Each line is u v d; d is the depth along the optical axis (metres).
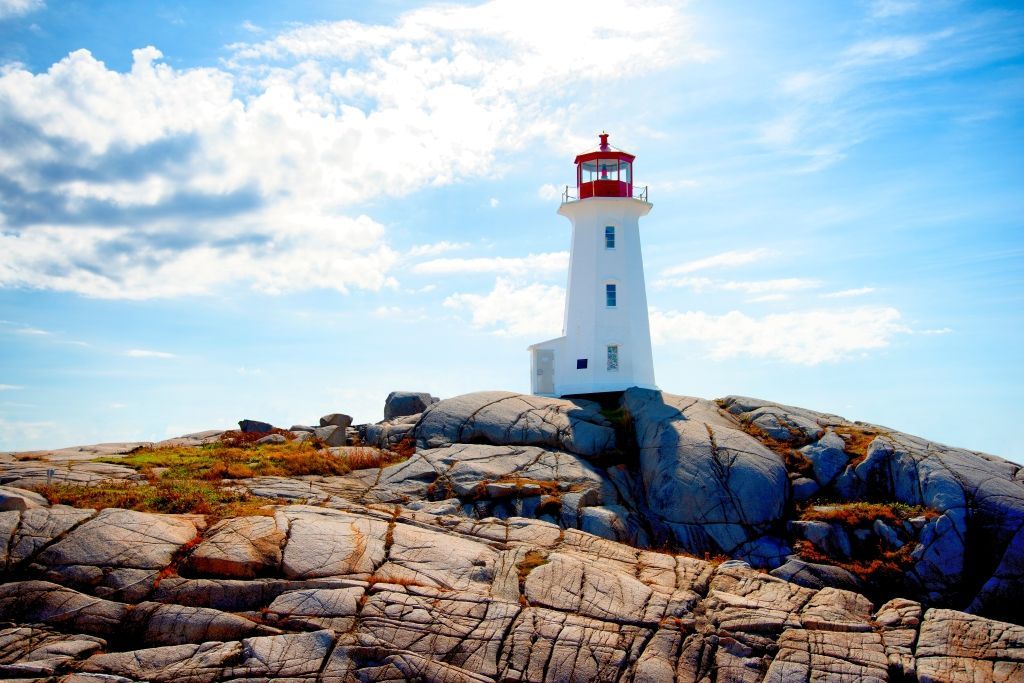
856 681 19.72
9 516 21.62
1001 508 28.09
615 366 43.41
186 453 33.12
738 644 20.86
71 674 17.91
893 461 31.42
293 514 24.17
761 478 30.86
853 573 27.36
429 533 24.53
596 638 20.61
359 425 38.41
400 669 18.97
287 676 18.48
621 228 44.69
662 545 29.69
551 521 29.19
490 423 35.75
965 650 20.98
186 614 19.70
